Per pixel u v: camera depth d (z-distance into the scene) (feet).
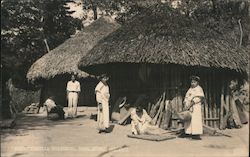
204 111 44.21
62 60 75.00
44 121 51.78
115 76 52.13
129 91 50.08
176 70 43.91
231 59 45.06
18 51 56.70
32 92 88.94
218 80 45.50
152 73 46.19
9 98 53.36
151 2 77.56
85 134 39.60
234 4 81.92
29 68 75.92
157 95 45.11
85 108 75.31
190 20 48.78
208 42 45.91
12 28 51.16
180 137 37.83
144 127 39.75
